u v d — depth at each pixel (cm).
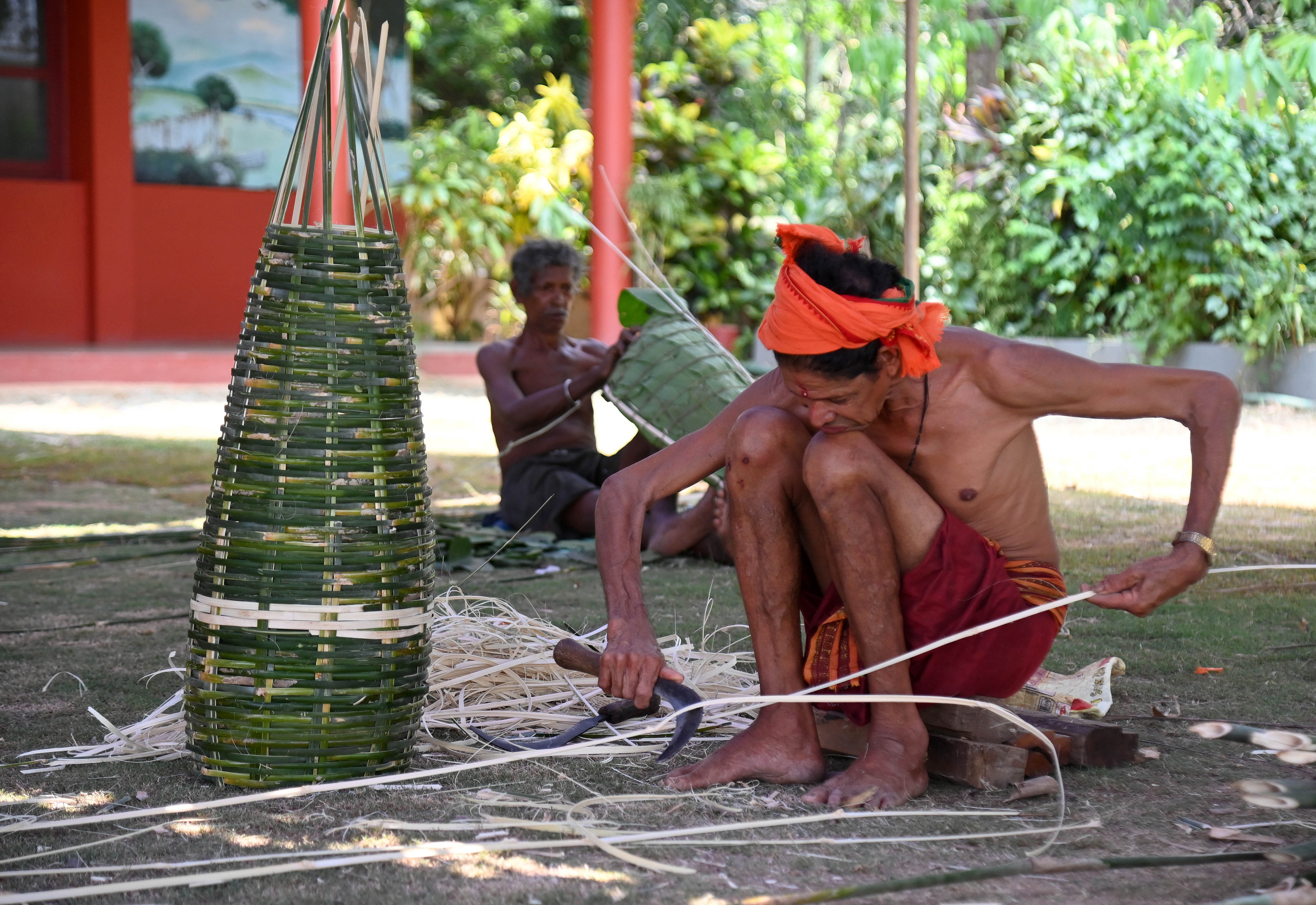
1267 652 402
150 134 1752
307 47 967
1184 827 253
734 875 230
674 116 1662
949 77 1495
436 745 310
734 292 1633
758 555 280
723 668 361
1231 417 276
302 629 274
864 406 266
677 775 281
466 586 523
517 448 646
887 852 241
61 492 793
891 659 274
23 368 1471
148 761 299
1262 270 1259
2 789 279
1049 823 256
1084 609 467
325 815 261
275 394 275
